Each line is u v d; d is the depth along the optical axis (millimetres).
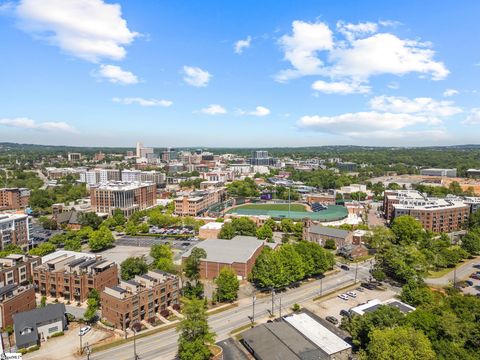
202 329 97562
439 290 148625
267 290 149500
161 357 100812
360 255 196375
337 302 137000
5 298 118875
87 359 99750
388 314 102375
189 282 152000
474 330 95875
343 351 98812
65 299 144000
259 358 97688
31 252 184625
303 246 167750
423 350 81625
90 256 164250
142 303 121625
